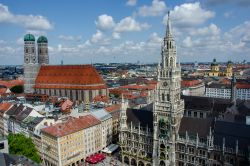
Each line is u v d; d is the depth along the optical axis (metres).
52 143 141.00
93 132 158.75
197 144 118.88
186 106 181.25
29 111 182.12
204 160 118.88
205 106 175.75
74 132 144.62
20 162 97.06
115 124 183.25
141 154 141.62
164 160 127.69
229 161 111.81
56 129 140.88
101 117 170.75
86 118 160.50
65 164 140.62
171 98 123.06
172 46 122.62
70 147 143.00
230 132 114.81
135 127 143.88
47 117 170.38
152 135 134.75
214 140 116.25
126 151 145.88
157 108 127.94
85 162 151.38
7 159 98.12
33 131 159.88
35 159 130.12
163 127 127.50
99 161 150.25
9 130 195.50
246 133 111.06
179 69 126.69
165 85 124.50
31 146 133.12
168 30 123.12
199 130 122.56
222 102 177.50
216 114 167.62
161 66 126.06
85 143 152.75
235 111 168.75
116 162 148.38
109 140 174.38
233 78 198.12
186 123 127.44
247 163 106.44
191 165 122.94
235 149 109.75
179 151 126.12
